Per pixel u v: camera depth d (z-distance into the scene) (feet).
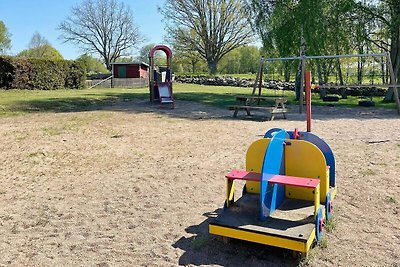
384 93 73.87
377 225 12.37
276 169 11.73
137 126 33.63
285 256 10.34
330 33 56.18
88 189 16.55
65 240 11.69
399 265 9.89
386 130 30.66
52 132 30.27
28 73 76.84
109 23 195.72
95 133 30.01
